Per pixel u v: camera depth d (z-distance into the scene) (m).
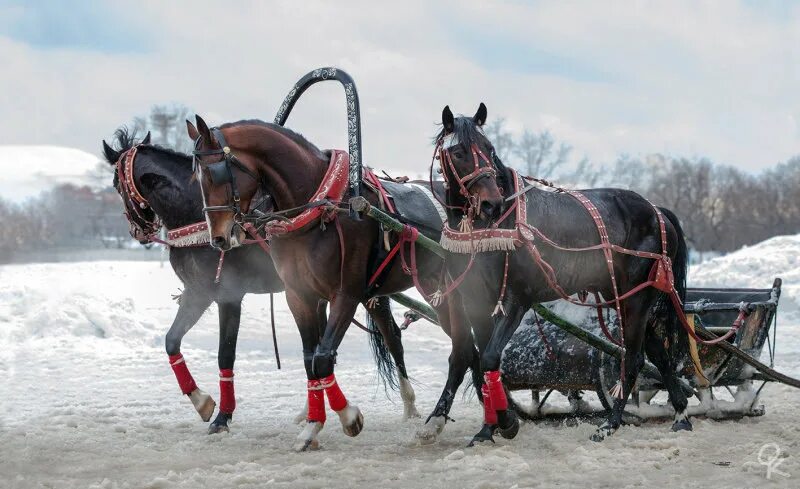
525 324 8.35
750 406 8.54
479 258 7.39
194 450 7.58
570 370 8.12
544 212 7.61
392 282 8.04
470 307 7.77
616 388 7.85
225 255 8.50
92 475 6.74
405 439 8.02
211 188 7.24
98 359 13.19
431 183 7.65
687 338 8.29
